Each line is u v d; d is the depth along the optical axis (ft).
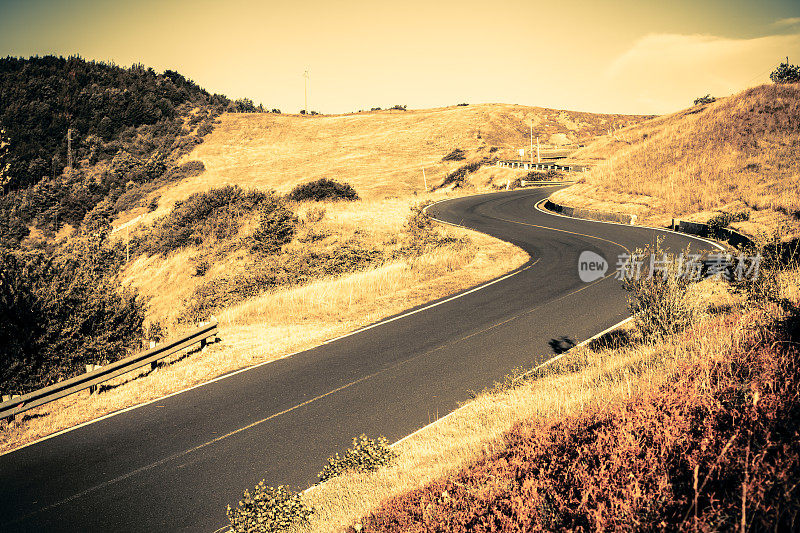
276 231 101.76
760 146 113.50
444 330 48.91
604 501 11.06
